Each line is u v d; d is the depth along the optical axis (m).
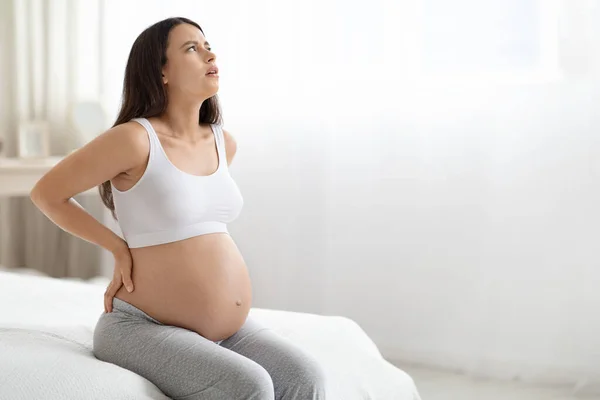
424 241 3.23
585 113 2.97
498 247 3.12
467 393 2.95
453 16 3.16
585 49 2.95
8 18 3.83
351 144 3.31
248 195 3.48
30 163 3.50
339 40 3.29
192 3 3.52
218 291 1.56
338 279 3.37
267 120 3.42
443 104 3.16
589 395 2.96
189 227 1.58
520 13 3.08
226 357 1.42
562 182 3.02
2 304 1.98
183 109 1.64
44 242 3.83
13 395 1.32
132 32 3.64
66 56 3.79
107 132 1.55
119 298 1.58
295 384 1.47
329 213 3.36
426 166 3.20
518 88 3.05
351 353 1.81
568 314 3.03
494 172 3.11
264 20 3.40
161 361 1.45
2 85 3.84
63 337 1.70
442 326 3.22
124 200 1.58
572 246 3.02
